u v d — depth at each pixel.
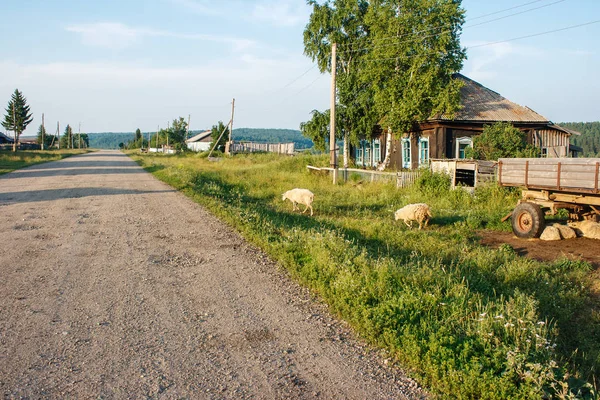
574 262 8.42
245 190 20.70
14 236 10.01
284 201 17.41
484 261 8.49
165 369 4.31
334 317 5.66
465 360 4.33
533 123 24.45
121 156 66.00
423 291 6.15
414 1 23.16
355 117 28.47
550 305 6.58
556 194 10.55
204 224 11.69
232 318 5.58
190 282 6.97
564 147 25.59
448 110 21.95
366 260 7.42
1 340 4.88
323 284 6.54
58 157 53.19
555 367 4.22
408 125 23.83
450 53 23.20
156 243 9.54
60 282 6.86
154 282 6.94
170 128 83.38
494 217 13.05
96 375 4.18
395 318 5.22
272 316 5.66
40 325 5.28
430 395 3.96
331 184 22.44
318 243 8.40
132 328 5.24
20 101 89.94
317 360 4.55
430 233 11.45
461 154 23.69
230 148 52.03
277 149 58.75
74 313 5.66
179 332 5.15
